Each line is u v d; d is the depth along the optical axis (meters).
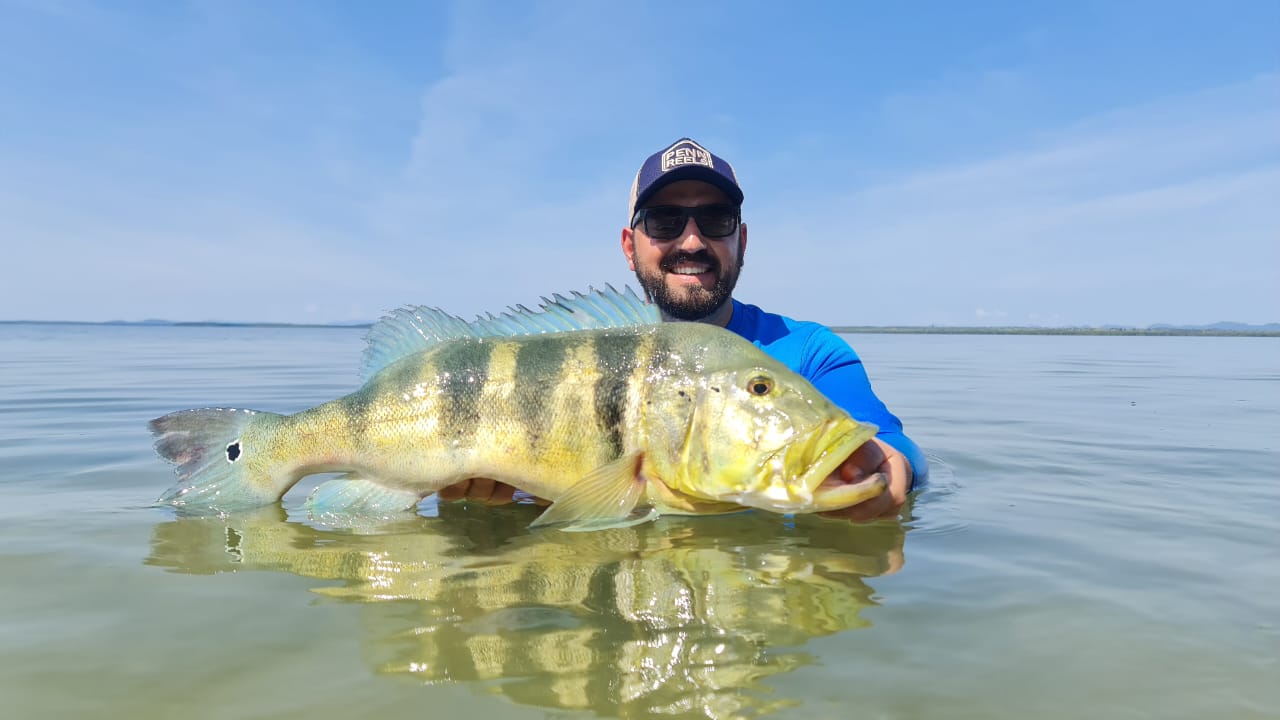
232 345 7.51
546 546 0.69
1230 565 0.62
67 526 0.74
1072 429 1.48
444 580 0.58
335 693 0.40
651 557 0.65
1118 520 0.78
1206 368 4.03
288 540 0.70
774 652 0.45
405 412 0.80
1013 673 0.43
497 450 0.79
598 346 0.80
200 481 0.83
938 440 1.33
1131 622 0.50
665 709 0.39
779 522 0.77
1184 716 0.38
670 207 0.98
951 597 0.55
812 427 0.73
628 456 0.76
